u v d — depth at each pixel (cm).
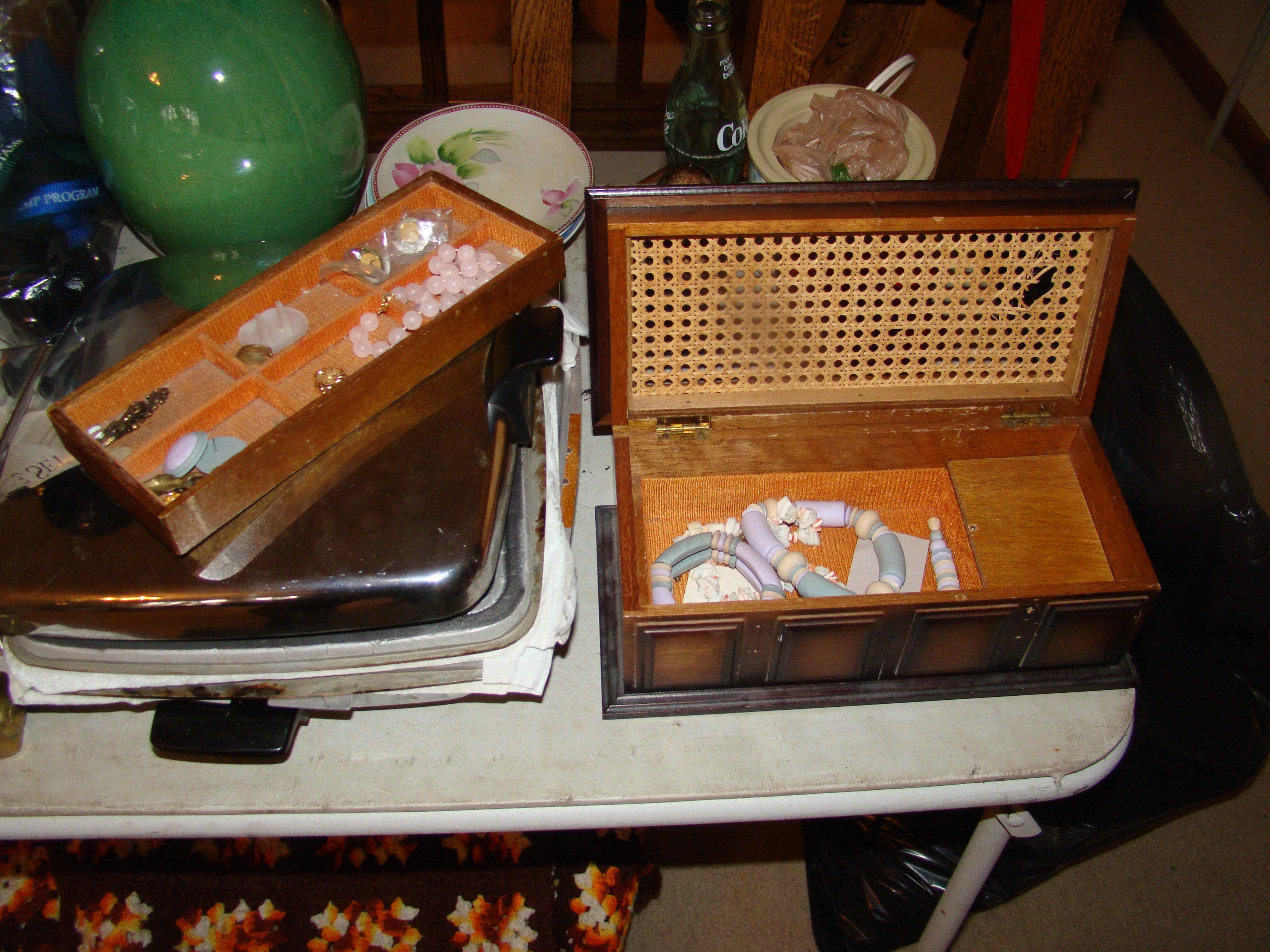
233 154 66
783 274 66
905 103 201
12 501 54
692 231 61
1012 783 62
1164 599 103
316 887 87
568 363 73
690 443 73
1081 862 124
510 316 62
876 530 76
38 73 75
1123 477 98
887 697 64
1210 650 103
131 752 61
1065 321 70
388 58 203
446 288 62
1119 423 98
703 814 61
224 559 52
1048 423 73
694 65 78
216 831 60
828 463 77
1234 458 96
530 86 94
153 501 48
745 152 91
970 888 81
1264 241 191
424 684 58
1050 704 65
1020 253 66
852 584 76
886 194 62
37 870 89
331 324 61
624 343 67
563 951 86
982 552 71
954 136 103
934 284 68
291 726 57
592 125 129
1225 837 126
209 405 56
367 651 55
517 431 59
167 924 86
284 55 65
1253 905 121
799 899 123
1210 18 218
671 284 66
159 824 59
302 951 85
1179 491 95
